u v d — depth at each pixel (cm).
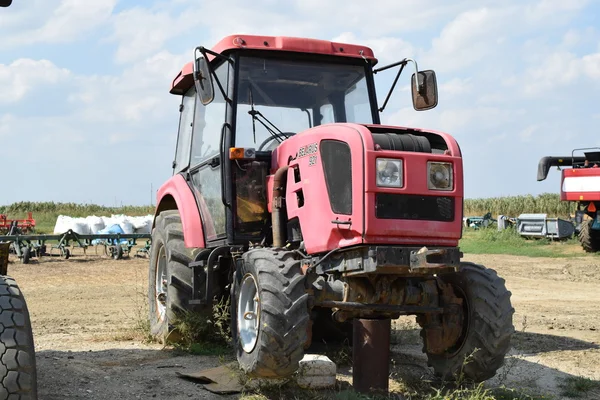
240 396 496
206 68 556
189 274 667
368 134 485
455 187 495
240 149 584
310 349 638
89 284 1312
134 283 1333
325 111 632
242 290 520
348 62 649
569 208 3247
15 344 336
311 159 527
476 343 513
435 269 481
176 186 712
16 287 362
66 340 727
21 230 2412
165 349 672
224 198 599
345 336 643
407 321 852
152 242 764
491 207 3634
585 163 1986
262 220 607
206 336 672
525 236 2397
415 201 485
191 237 655
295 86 627
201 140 686
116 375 555
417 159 486
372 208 473
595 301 1081
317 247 514
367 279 501
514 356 660
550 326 833
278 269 484
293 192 552
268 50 620
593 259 1819
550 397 509
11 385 329
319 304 500
